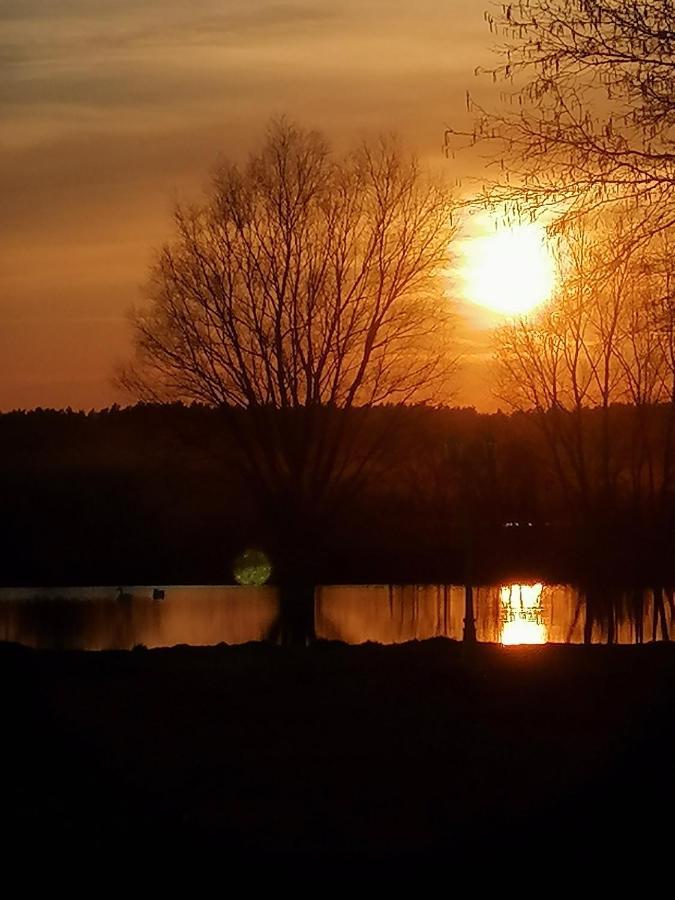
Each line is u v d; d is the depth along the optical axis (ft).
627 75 46.65
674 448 146.30
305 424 135.74
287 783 50.21
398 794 48.37
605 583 143.74
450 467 101.71
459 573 194.29
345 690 72.59
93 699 68.49
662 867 37.24
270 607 169.48
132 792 48.21
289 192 137.18
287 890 36.47
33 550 212.43
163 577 208.74
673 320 47.96
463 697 70.54
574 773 50.70
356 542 196.44
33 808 45.24
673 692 65.46
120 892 36.06
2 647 74.90
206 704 67.97
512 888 36.14
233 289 136.36
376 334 136.98
